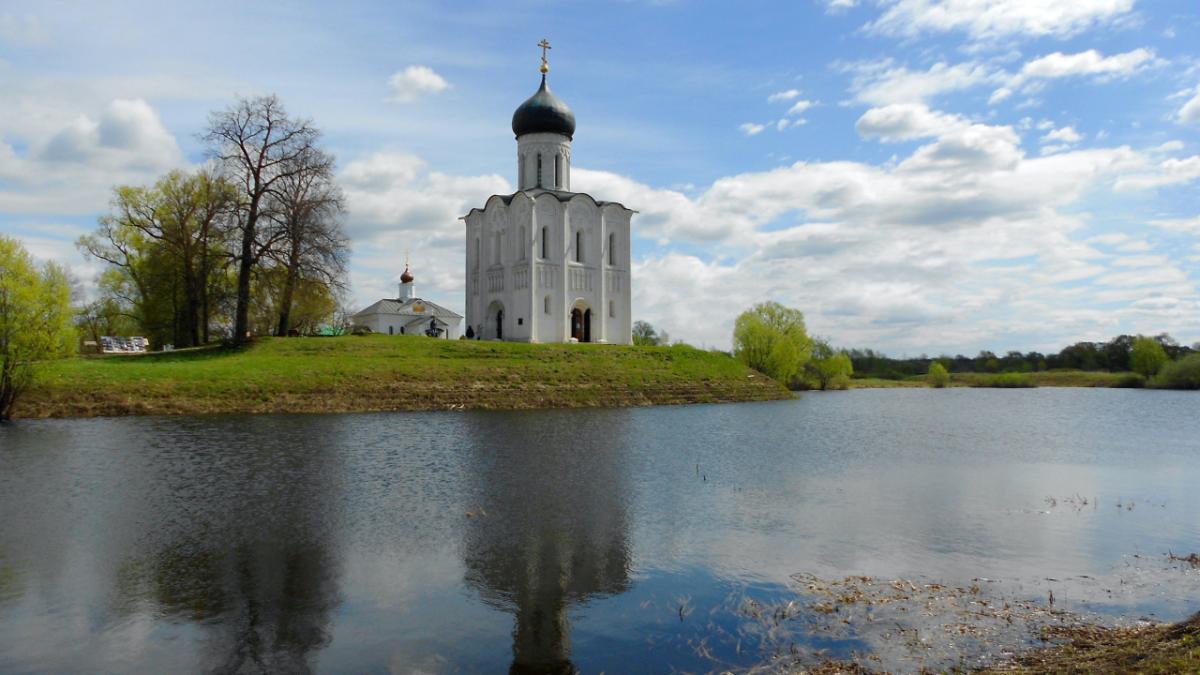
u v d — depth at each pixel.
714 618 13.16
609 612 13.36
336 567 15.59
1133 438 44.09
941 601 14.17
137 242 71.00
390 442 33.72
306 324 85.81
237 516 19.69
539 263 83.38
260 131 61.06
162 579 14.75
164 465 26.98
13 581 14.59
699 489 24.59
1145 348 130.00
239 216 60.81
